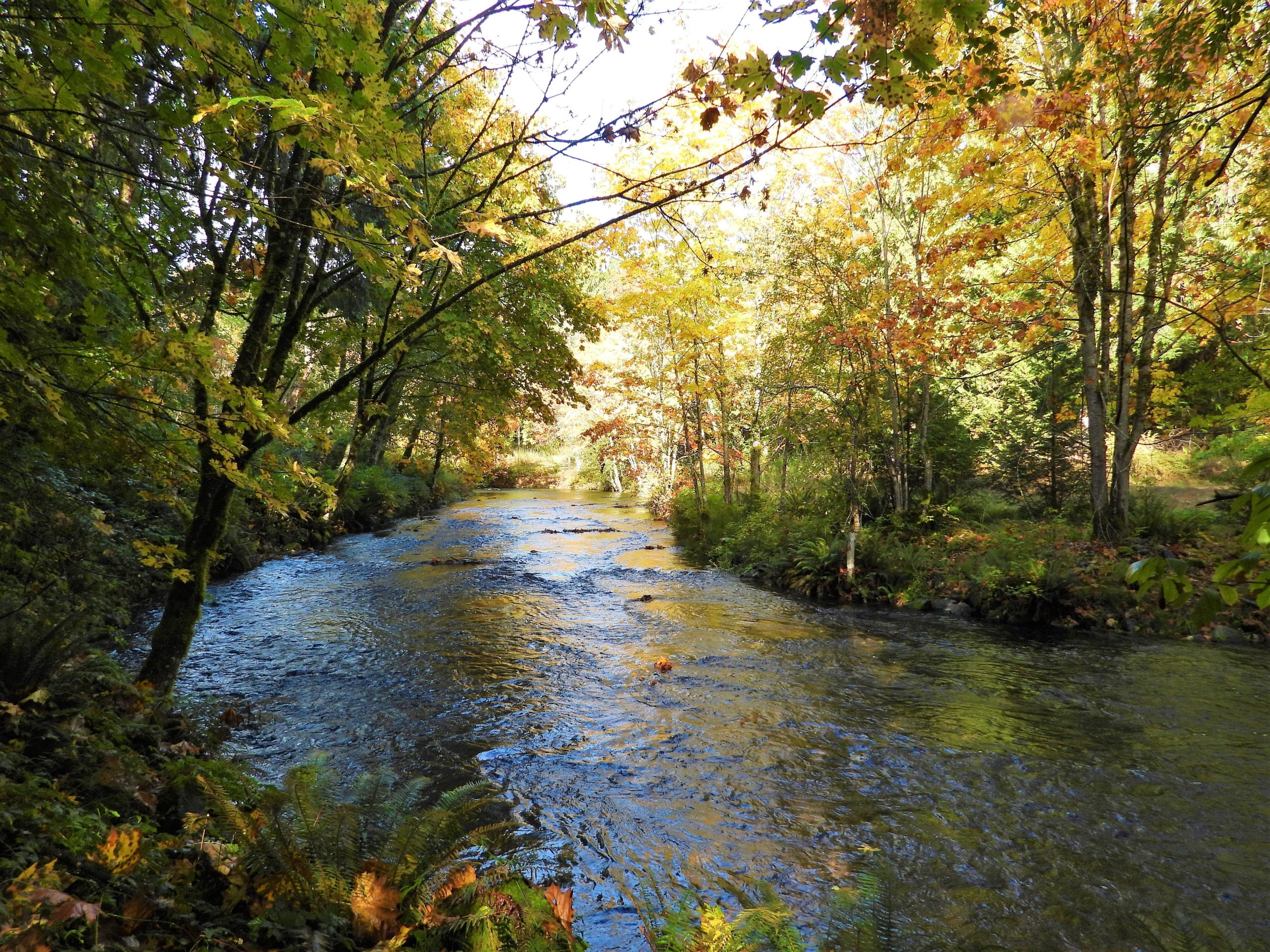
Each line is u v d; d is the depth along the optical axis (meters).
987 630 10.94
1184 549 11.76
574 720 7.09
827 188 15.87
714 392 22.20
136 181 4.29
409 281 2.87
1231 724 6.80
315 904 2.96
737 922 3.13
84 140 4.00
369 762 5.92
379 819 3.61
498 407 12.62
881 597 13.02
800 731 6.82
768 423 21.06
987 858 4.60
